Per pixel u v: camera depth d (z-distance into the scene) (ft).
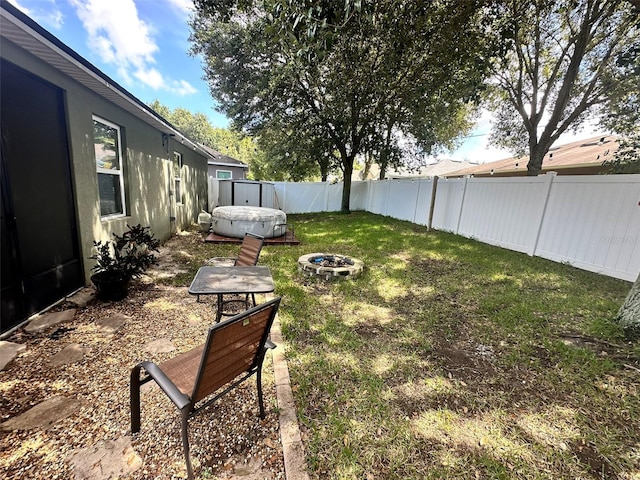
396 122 38.06
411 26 14.48
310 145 41.86
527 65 27.25
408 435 5.57
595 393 6.71
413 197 33.04
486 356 8.25
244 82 33.91
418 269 16.20
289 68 27.94
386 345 8.76
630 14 18.85
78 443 5.15
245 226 22.93
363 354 8.27
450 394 6.72
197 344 8.42
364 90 28.96
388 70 21.52
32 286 9.16
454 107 28.86
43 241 9.58
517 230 19.94
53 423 5.52
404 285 13.80
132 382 5.05
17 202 8.50
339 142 40.47
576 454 5.21
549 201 17.69
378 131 38.22
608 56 22.08
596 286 13.50
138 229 12.23
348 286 13.53
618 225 14.33
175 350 8.07
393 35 15.08
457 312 11.03
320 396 6.57
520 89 27.86
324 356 8.13
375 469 4.91
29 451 4.94
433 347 8.69
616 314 10.09
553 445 5.40
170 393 4.39
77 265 11.40
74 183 10.98
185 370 5.44
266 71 31.96
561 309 11.09
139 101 14.03
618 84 22.03
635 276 13.71
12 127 8.28
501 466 4.98
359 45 19.94
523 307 11.32
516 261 17.49
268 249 20.65
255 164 91.61
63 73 10.07
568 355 8.17
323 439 5.44
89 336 8.57
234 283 8.05
